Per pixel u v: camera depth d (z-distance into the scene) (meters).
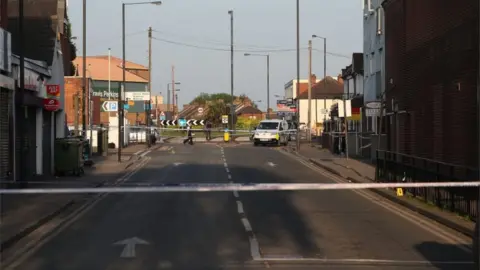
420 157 16.70
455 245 10.56
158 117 74.75
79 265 9.00
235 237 11.27
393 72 22.09
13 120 18.67
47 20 24.66
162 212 14.62
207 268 8.75
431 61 17.23
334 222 13.16
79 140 24.47
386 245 10.54
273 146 49.19
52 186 19.39
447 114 15.79
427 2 17.61
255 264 9.00
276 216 14.01
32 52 23.31
